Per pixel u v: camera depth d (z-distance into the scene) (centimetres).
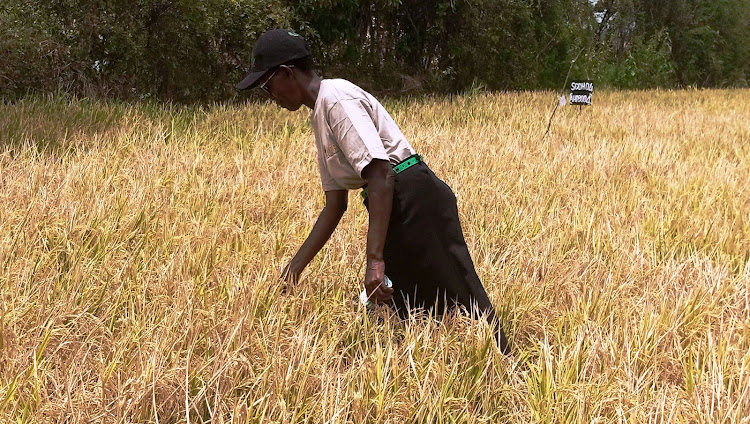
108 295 339
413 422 256
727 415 250
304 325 303
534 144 900
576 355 287
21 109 898
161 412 254
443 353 286
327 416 249
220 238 423
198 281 356
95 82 1203
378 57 1741
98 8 1159
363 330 317
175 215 471
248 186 562
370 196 294
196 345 293
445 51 1877
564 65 2383
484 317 301
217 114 1028
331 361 288
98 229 414
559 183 653
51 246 402
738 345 320
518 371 299
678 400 270
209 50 1351
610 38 2833
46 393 258
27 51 1066
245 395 265
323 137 300
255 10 1361
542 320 335
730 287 390
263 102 1404
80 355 282
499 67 2086
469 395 276
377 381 270
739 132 1121
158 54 1251
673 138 1020
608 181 675
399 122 1068
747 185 681
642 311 348
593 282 376
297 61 300
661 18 3062
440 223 315
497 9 1928
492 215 509
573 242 473
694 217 550
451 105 1385
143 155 670
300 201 520
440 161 709
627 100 1770
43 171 566
